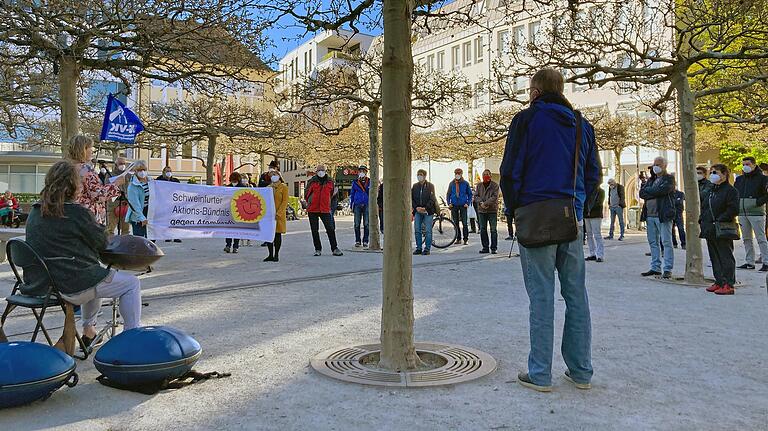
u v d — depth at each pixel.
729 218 7.75
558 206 3.79
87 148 5.60
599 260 12.02
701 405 3.60
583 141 4.01
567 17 11.52
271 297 7.58
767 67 11.30
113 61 10.59
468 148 32.25
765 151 28.52
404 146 4.36
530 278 3.93
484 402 3.64
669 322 6.04
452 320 6.14
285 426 3.24
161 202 10.77
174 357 3.84
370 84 15.24
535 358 3.90
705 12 8.94
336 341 5.23
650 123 25.94
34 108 18.14
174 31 9.68
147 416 3.41
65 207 4.22
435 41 46.53
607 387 3.94
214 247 15.57
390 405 3.58
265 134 24.39
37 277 4.23
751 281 9.25
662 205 9.40
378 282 8.92
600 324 5.94
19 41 9.94
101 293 4.41
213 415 3.42
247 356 4.74
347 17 7.31
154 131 23.73
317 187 13.15
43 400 3.65
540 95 4.06
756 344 5.11
